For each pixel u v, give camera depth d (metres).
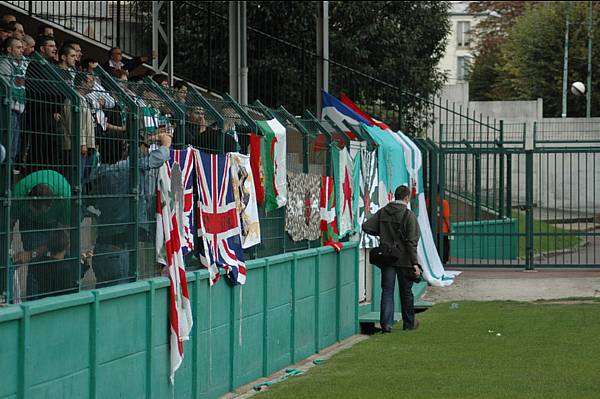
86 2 55.78
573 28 136.75
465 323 37.47
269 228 30.09
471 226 55.81
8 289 17.67
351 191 38.47
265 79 69.00
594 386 24.41
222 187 26.14
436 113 87.75
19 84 18.08
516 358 29.11
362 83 66.69
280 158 30.44
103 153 20.80
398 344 32.81
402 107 59.28
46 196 18.69
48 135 18.88
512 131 86.75
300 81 72.19
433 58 88.31
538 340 32.59
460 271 53.72
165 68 53.16
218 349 25.98
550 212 87.00
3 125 17.53
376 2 81.31
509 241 60.19
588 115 120.44
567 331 34.50
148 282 21.98
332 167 35.88
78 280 19.72
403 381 25.62
